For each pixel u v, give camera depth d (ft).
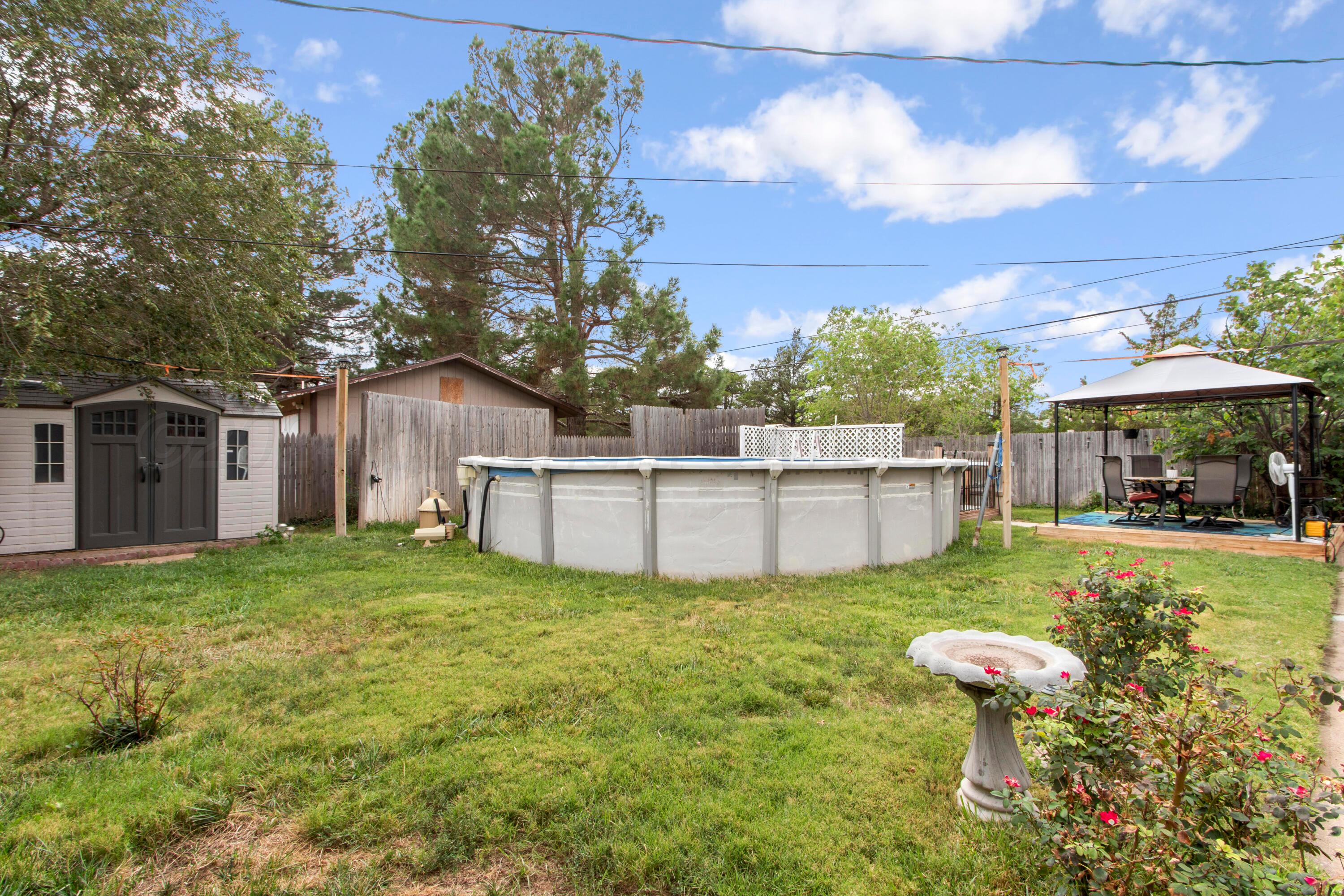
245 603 16.72
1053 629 8.75
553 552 21.95
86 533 24.07
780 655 12.78
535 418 41.22
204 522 26.86
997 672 6.52
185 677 11.64
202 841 7.04
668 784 8.05
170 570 20.80
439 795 7.79
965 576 20.31
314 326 67.82
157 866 6.64
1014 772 7.34
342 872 6.53
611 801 7.68
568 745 9.04
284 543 26.99
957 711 10.29
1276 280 34.68
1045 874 5.77
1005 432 26.32
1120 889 4.74
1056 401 31.35
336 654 13.05
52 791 7.82
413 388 46.47
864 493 21.44
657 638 13.80
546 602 16.93
